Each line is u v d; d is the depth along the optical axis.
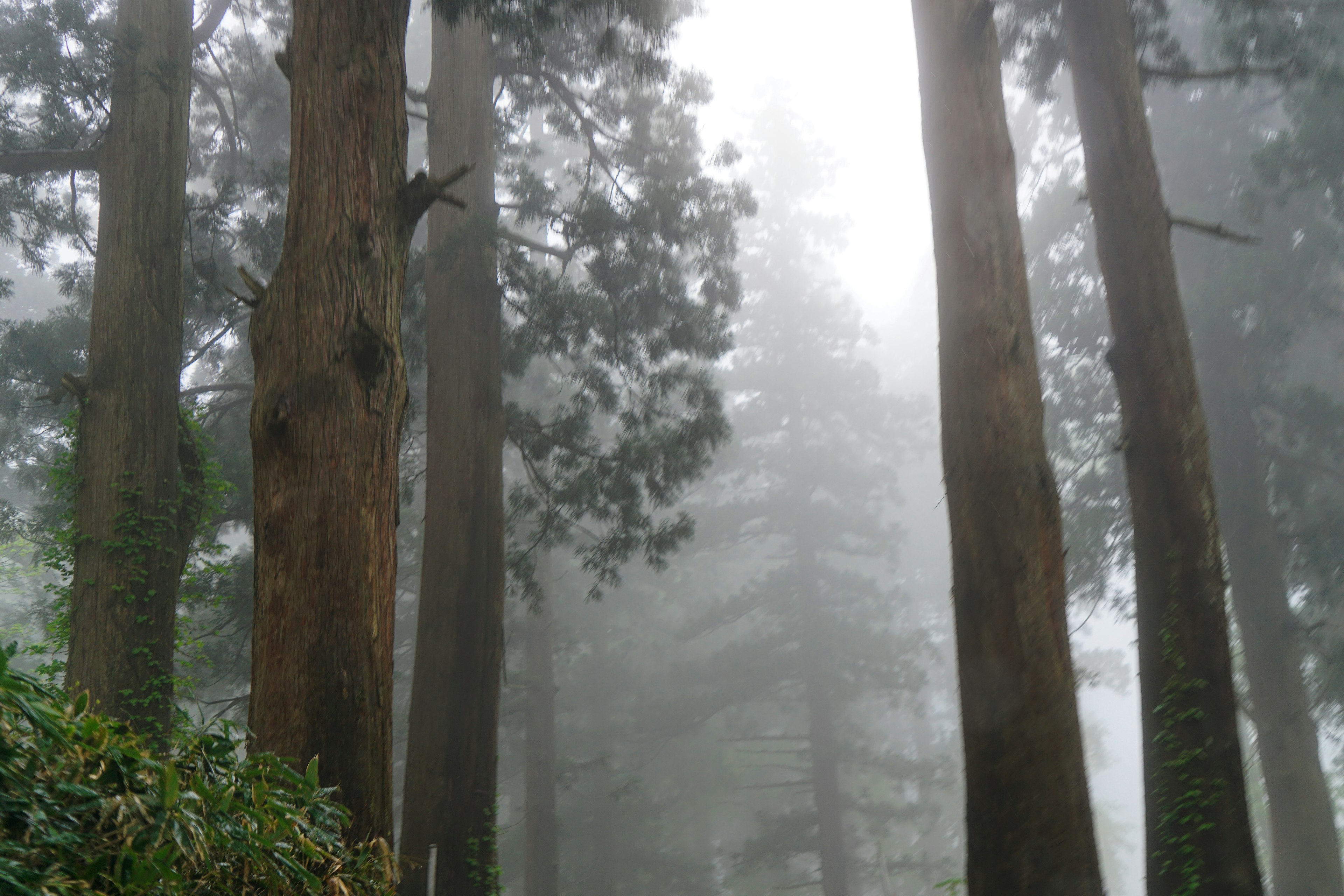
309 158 6.27
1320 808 18.95
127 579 10.64
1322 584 19.91
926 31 8.59
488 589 13.40
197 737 2.78
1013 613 6.96
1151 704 8.62
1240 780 8.20
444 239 14.75
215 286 18.22
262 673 5.50
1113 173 9.80
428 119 15.76
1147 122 10.00
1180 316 9.37
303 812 2.98
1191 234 21.52
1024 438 7.35
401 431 6.30
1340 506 20.14
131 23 12.74
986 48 8.33
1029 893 6.43
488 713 12.99
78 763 2.10
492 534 13.67
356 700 5.48
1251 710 20.00
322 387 5.82
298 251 6.10
